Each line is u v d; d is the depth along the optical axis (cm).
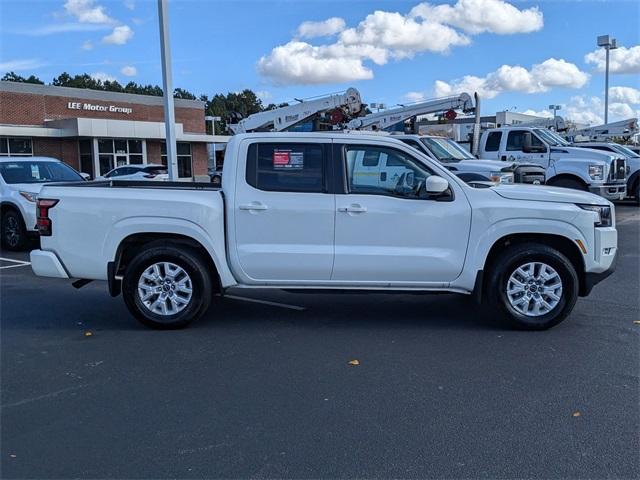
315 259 617
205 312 688
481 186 655
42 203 637
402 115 1920
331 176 621
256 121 1936
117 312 716
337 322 662
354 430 397
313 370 510
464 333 617
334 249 618
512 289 621
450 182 621
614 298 763
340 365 522
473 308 724
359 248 618
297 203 616
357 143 625
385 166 626
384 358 540
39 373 509
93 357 550
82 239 630
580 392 458
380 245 618
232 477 342
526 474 342
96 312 717
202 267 627
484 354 548
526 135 1670
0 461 362
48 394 463
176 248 625
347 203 616
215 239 620
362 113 2030
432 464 353
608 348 564
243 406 437
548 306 620
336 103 1836
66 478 343
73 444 382
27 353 563
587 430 395
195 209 616
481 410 426
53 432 399
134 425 408
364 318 680
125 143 3825
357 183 624
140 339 604
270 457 363
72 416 423
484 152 1745
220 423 409
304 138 625
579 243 613
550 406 432
